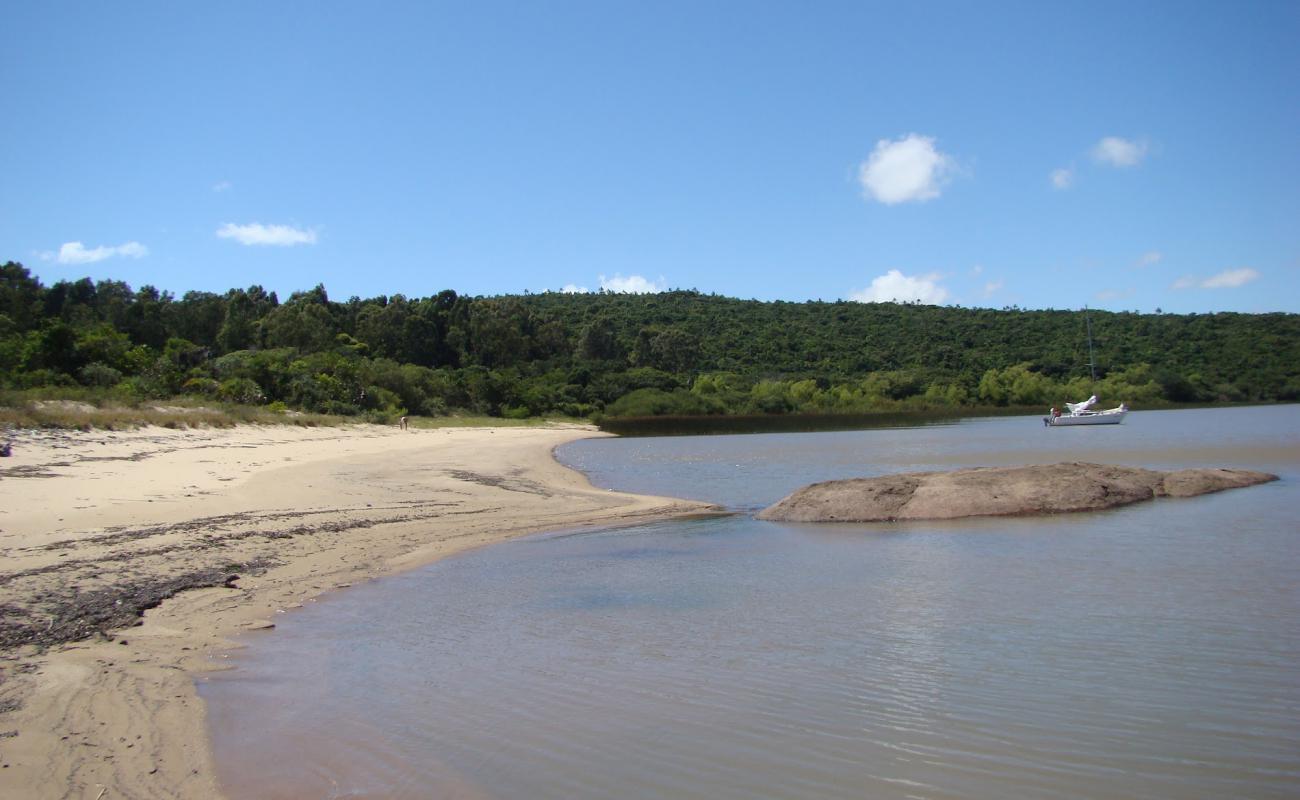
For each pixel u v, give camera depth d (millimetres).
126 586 11602
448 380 91062
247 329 94250
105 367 50969
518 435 64250
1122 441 47688
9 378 45438
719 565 14898
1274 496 21625
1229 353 112438
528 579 13734
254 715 7586
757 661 9117
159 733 6969
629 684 8414
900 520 19922
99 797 5809
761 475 33812
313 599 12164
